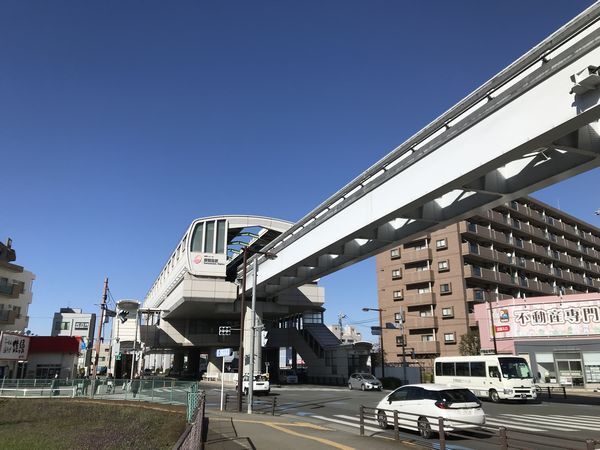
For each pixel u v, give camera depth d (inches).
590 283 3095.5
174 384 1085.1
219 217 2082.9
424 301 2379.4
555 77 563.5
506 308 1754.4
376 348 3090.6
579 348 1540.4
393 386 1742.1
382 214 901.8
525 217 2768.2
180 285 1988.2
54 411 1214.3
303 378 2466.8
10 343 1656.0
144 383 1221.1
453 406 540.1
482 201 805.2
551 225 2923.2
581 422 714.8
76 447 786.2
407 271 2509.8
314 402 1117.7
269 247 1596.9
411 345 2397.9
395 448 461.4
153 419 1031.6
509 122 622.2
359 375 1611.7
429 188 769.6
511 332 1723.7
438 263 2396.7
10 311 2017.7
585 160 633.0
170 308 2257.6
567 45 560.1
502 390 1050.1
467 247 2338.8
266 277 1626.5
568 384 1545.3
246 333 2021.4
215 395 1375.5
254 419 764.0
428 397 565.6
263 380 1386.6
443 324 2311.8
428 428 544.1
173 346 2696.9
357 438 534.9
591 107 514.9
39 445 804.6
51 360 1888.5
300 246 1316.4
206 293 1959.9
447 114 727.7
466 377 1146.7
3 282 2030.0
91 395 1331.2
